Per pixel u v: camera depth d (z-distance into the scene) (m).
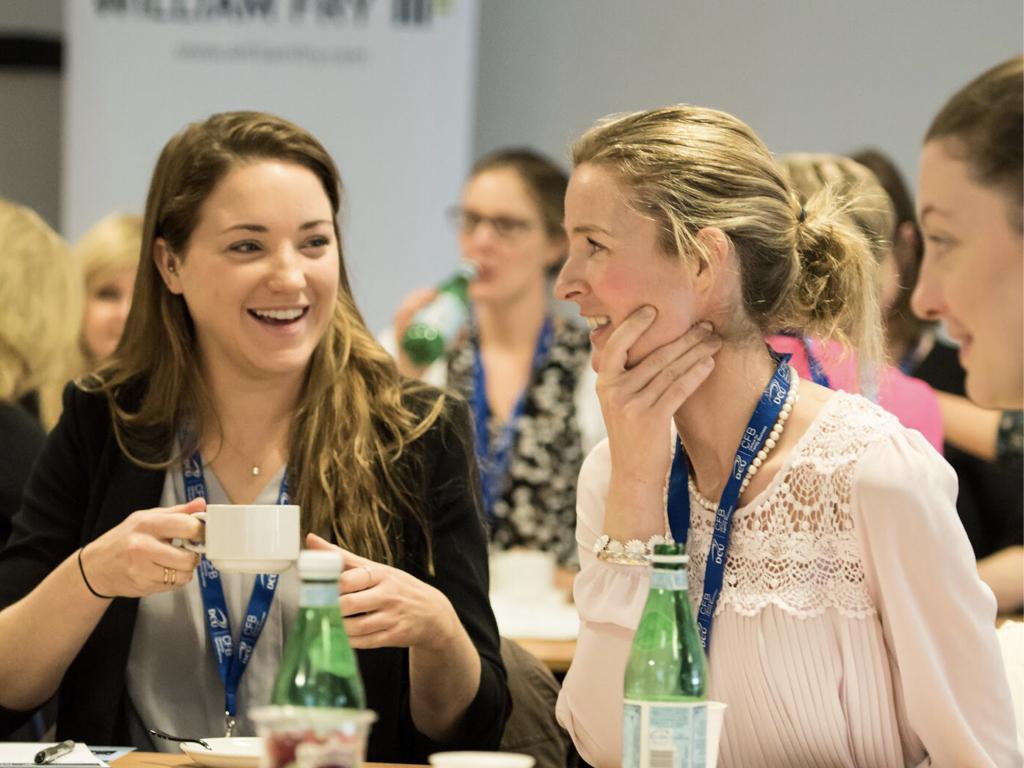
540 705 4.29
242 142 4.08
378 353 4.31
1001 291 4.12
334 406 4.16
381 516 4.11
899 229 6.30
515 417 7.37
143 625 4.01
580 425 7.34
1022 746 3.19
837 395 3.37
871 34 9.59
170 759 3.32
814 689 3.22
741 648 3.29
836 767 3.23
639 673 2.75
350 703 2.47
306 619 2.49
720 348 3.35
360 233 8.98
